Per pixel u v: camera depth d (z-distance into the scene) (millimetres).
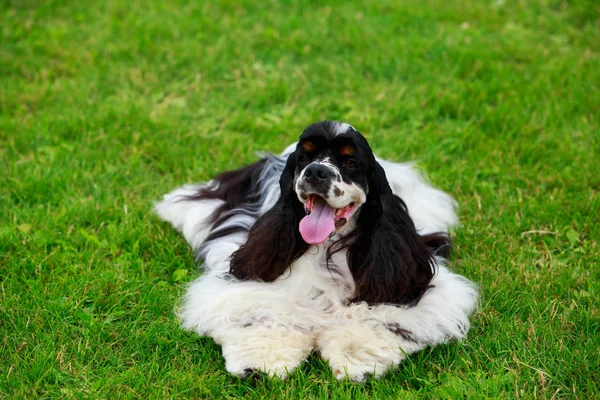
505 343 4102
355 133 4160
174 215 5410
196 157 6391
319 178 3973
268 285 4391
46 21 8852
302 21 8812
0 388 3734
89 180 5980
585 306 4480
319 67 7887
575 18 8984
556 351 4000
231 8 9164
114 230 5238
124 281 4645
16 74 7812
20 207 5656
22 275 4703
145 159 6391
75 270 4754
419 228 5062
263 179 5133
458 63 7941
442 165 6383
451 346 4152
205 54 8086
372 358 3893
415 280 4312
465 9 9203
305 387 3785
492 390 3689
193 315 4270
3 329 4188
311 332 4172
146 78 7672
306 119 6988
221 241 4910
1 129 6672
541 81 7500
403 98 7395
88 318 4258
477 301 4508
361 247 4305
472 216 5641
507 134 6695
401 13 9039
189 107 7297
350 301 4336
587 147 6488
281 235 4340
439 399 3656
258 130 6867
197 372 3893
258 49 8305
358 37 8398
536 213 5539
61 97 7301
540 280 4719
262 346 3912
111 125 6797
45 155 6340
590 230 5344
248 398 3727
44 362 3887
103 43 8281
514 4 9383
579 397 3676
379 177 4242
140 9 9102
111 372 3910
